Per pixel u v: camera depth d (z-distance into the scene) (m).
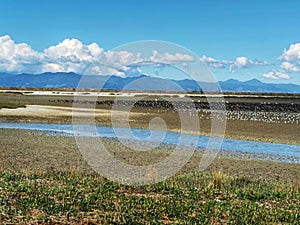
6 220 12.93
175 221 13.87
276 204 17.11
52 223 12.94
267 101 116.38
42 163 27.48
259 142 41.22
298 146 39.44
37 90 188.50
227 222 14.08
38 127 48.62
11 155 29.91
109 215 13.95
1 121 53.56
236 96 148.50
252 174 26.75
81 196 16.28
